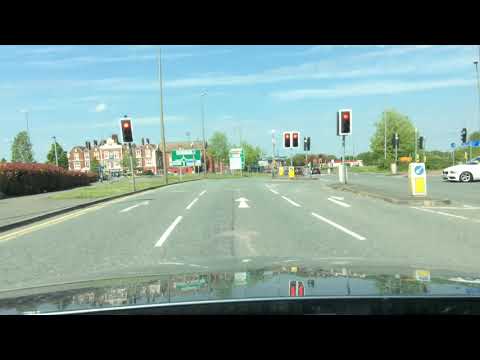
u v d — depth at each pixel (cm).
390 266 334
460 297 220
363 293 229
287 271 308
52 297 249
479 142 4181
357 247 818
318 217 1272
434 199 1582
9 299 249
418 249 794
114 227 1167
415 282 261
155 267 372
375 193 1920
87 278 324
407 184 2798
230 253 774
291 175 4706
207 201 1856
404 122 7988
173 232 1043
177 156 6278
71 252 838
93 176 5566
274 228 1073
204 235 985
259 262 371
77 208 1736
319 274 293
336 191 2389
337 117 2659
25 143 7669
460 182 2823
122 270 373
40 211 1537
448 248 802
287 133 4238
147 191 2783
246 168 11631
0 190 2481
